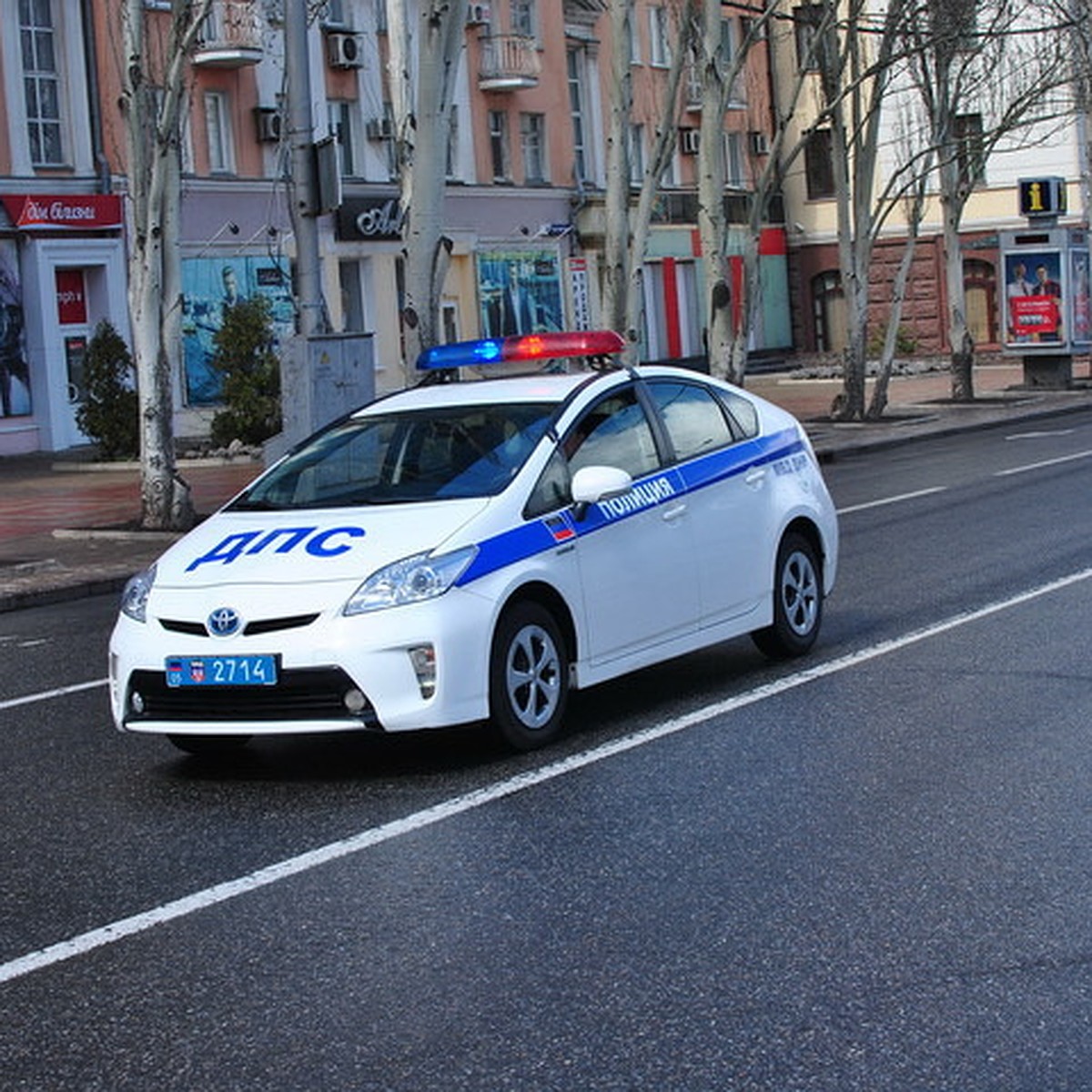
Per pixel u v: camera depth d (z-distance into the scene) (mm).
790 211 60156
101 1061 4922
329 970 5551
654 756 8164
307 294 19031
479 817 7262
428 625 7789
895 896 5988
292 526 8430
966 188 36812
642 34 51406
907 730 8453
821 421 33750
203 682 7844
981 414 34219
